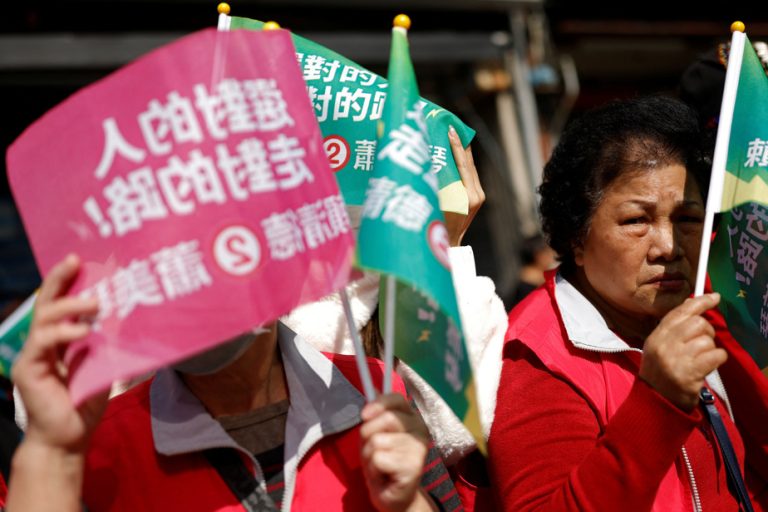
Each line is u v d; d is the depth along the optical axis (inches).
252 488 48.4
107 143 42.0
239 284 43.0
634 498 51.7
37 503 41.8
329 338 62.6
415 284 44.3
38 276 212.5
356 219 58.3
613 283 61.8
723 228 64.8
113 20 210.2
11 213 210.1
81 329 41.0
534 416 59.6
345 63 61.2
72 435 42.7
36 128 42.6
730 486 63.0
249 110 44.7
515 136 239.9
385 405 44.7
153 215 42.0
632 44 278.5
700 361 51.6
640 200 59.9
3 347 51.8
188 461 48.9
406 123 47.6
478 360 62.2
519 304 69.7
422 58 221.6
